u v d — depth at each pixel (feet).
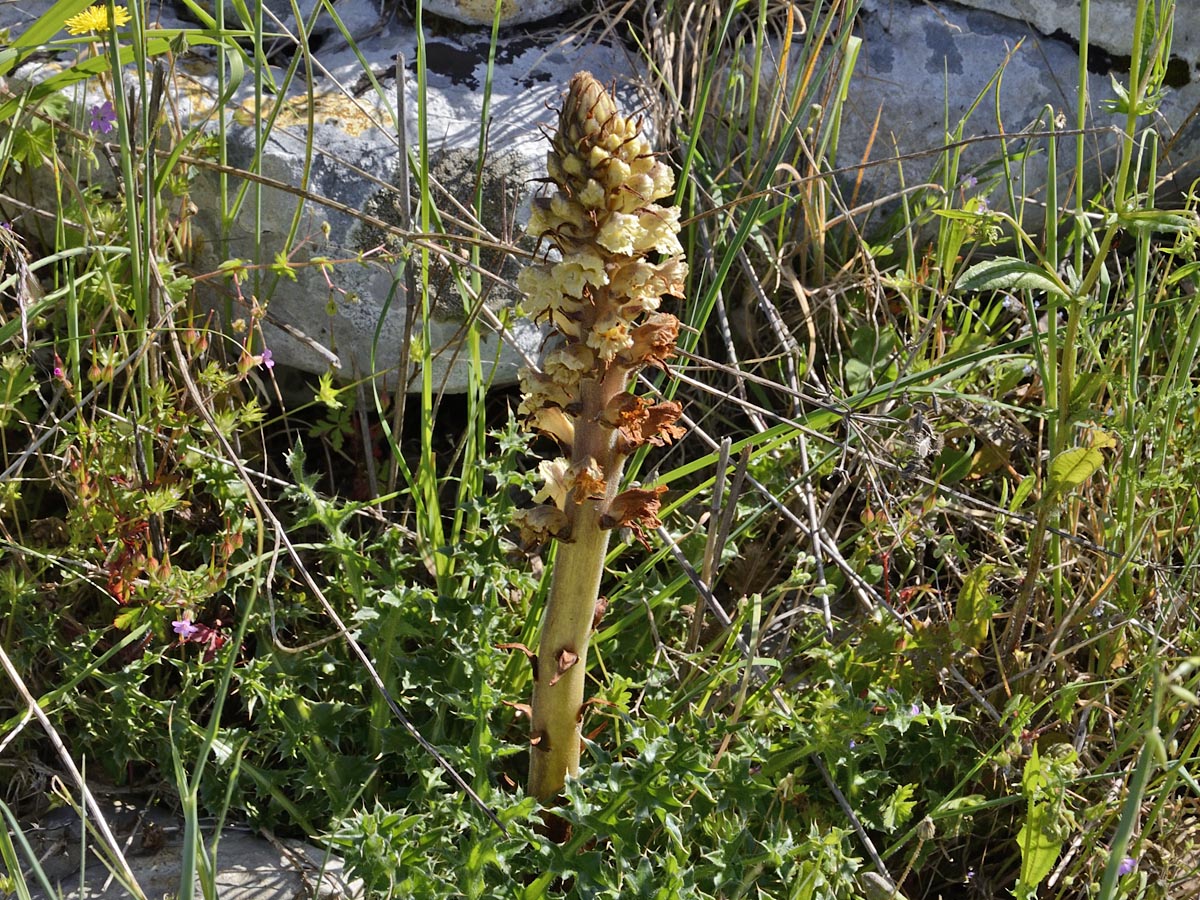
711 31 6.53
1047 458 5.90
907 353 6.08
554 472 4.84
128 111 5.56
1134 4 6.49
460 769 5.31
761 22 6.15
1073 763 5.22
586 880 4.90
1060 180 6.53
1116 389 5.74
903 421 5.79
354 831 4.86
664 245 4.61
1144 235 5.42
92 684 5.44
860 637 5.55
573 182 4.58
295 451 5.43
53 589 5.47
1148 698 5.52
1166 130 6.50
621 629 5.65
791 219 6.45
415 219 5.81
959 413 5.99
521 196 5.92
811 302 6.40
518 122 6.05
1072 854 5.33
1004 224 6.48
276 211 5.77
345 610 5.54
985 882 5.41
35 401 5.79
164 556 5.30
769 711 5.26
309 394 6.10
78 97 5.87
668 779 4.92
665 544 5.62
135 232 5.27
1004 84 6.49
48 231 5.90
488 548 5.39
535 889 4.91
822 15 6.57
